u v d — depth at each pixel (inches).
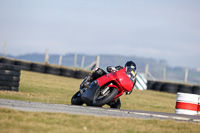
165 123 876.0
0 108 799.1
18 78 1892.2
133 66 1311.5
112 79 1201.4
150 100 2539.4
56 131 617.6
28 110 864.3
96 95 1216.2
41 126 645.3
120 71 1246.3
